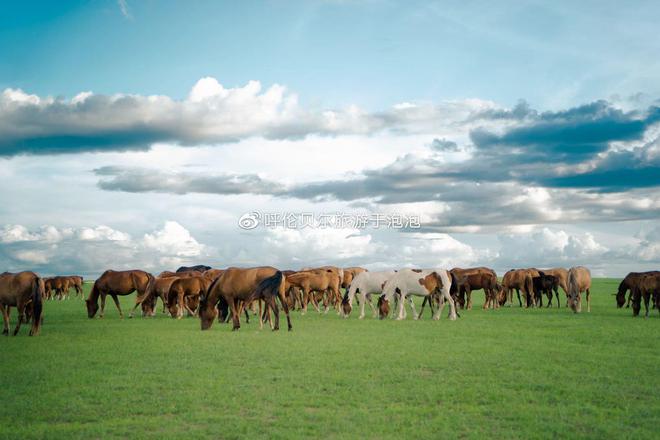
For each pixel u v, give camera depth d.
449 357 13.98
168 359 13.96
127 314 30.98
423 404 9.65
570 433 7.95
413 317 27.14
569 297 30.48
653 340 17.28
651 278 26.17
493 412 9.12
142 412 9.24
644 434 7.90
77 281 56.56
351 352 14.81
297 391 10.49
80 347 16.17
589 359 13.68
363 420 8.64
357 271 37.84
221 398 9.99
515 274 37.47
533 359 13.75
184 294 27.72
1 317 29.83
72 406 9.58
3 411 9.27
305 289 30.12
